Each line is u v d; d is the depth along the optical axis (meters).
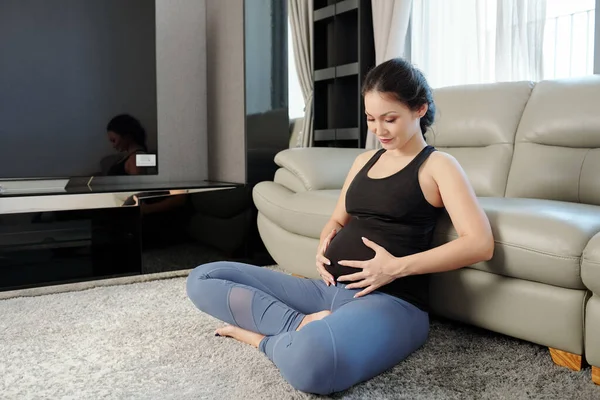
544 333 1.53
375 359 1.38
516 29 2.71
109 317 2.00
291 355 1.31
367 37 3.45
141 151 2.89
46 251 2.75
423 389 1.39
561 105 2.14
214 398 1.35
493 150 2.31
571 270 1.43
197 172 3.36
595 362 1.42
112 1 2.79
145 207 2.62
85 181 2.99
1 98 2.59
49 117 2.69
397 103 1.45
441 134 2.49
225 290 1.64
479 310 1.67
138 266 2.63
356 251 1.56
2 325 1.92
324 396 1.35
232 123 3.03
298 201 2.27
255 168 2.91
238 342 1.73
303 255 2.27
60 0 2.68
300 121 3.33
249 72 2.88
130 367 1.55
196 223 2.74
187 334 1.81
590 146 2.04
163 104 3.26
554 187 2.07
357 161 1.77
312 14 3.39
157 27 3.22
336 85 3.49
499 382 1.43
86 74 2.75
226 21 3.06
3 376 1.50
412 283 1.55
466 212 1.47
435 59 3.21
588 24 2.77
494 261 1.58
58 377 1.49
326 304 1.62
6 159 2.61
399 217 1.54
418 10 3.28
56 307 2.14
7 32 2.58
